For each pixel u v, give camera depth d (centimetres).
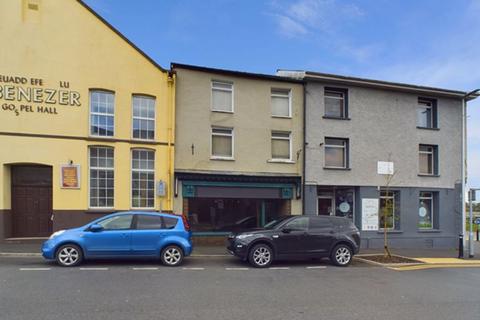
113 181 1444
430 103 1995
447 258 1433
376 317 620
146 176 1491
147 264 1056
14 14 1353
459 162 1980
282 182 1662
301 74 1738
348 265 1184
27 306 628
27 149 1340
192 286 807
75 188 1382
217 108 1619
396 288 854
